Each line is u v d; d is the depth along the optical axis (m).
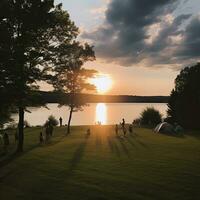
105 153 33.28
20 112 36.09
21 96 29.88
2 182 23.47
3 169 27.67
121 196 19.28
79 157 31.30
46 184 22.38
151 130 58.09
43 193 20.47
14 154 34.53
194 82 67.00
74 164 28.16
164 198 18.80
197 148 36.00
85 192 20.27
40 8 32.53
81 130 59.59
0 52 27.38
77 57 54.81
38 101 35.28
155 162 28.19
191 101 65.56
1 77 27.95
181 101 66.88
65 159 30.53
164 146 37.78
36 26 32.28
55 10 36.66
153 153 32.84
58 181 22.97
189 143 40.41
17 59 28.39
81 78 55.84
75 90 56.19
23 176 24.91
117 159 29.91
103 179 22.98
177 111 67.44
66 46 37.59
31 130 59.81
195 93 65.69
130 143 40.72
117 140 44.00
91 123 104.38
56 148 37.34
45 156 32.44
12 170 27.11
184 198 18.73
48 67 37.03
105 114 152.50
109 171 25.28
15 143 43.12
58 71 37.75
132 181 22.31
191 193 19.56
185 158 29.86
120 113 159.25
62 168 26.83
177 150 34.69
